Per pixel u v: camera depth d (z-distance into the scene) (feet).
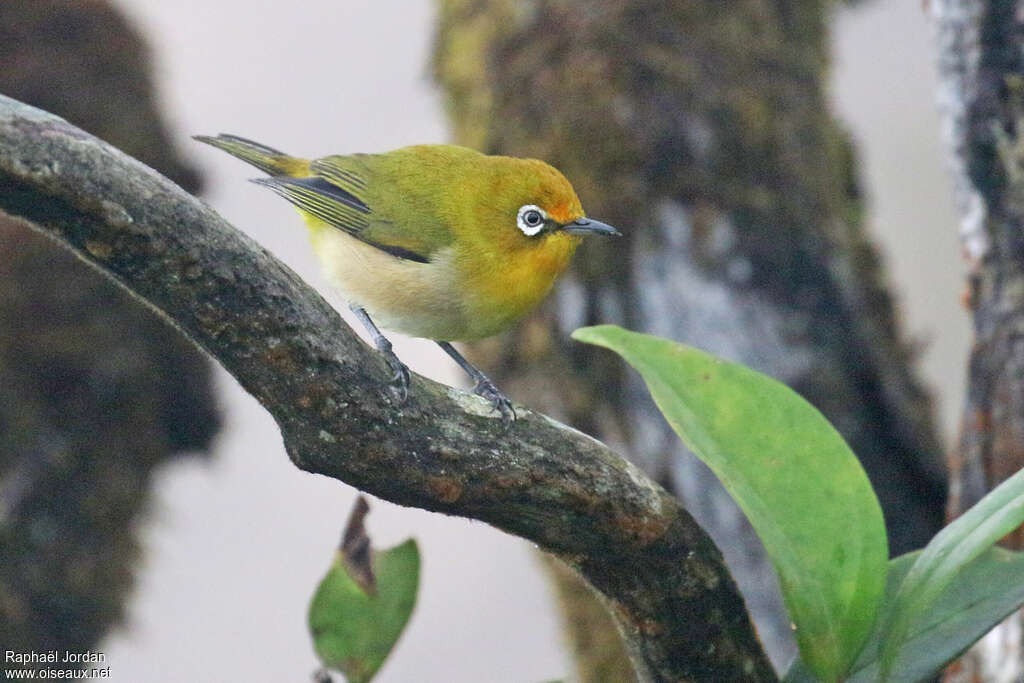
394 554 19.71
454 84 39.55
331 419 17.88
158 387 39.70
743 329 35.22
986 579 18.03
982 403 24.48
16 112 16.26
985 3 24.36
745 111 36.94
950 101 25.27
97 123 41.78
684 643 19.74
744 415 17.49
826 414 35.32
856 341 36.19
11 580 36.27
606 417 35.53
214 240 16.94
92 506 37.99
